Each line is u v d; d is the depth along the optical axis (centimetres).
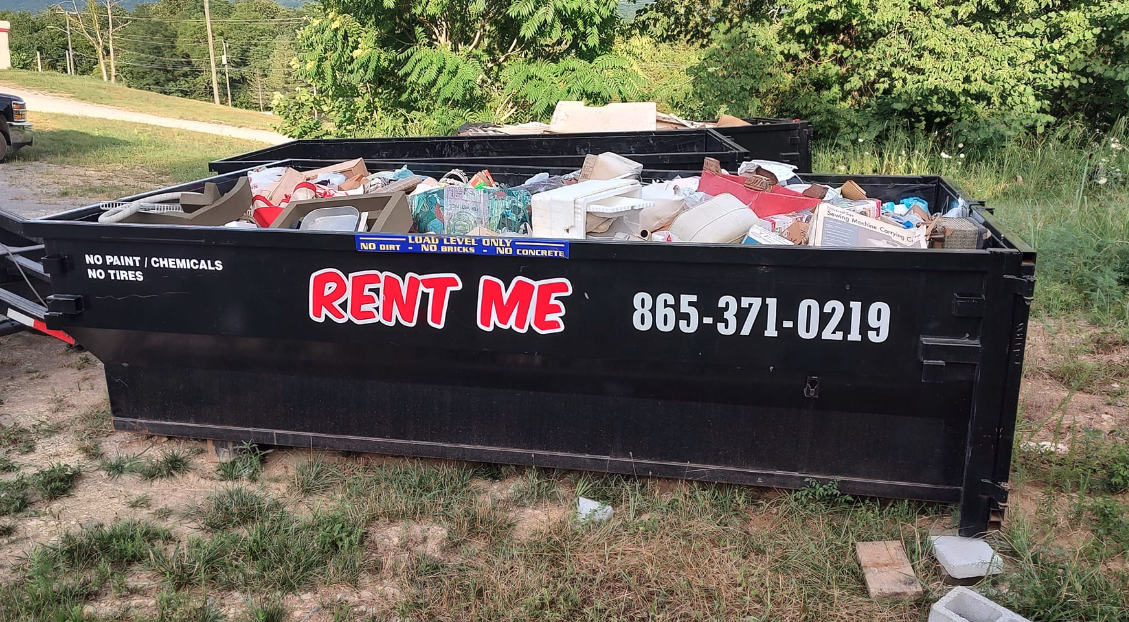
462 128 866
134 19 10781
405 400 412
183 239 396
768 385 366
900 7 1205
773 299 349
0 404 534
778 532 374
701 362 364
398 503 399
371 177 602
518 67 1132
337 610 333
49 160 1728
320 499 417
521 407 400
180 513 410
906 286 336
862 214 452
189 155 1889
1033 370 550
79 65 10512
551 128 829
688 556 356
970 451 350
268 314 401
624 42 1499
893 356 346
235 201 478
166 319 413
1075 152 1110
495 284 374
